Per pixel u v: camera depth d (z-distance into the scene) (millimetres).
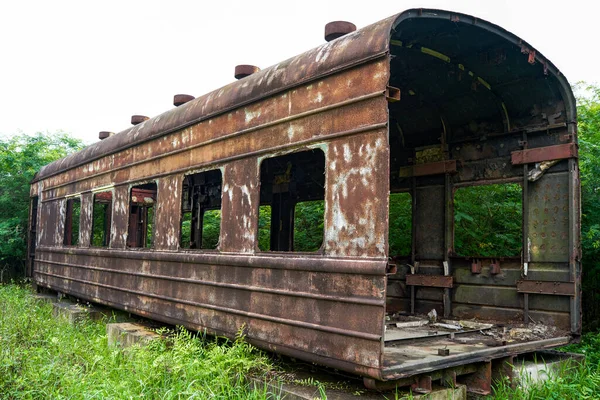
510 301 6238
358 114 4184
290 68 5012
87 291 9008
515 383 4676
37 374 4973
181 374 4762
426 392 4035
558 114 6008
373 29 4230
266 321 4867
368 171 4031
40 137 15297
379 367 3693
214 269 5727
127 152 8062
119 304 7789
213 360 4793
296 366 4828
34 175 13492
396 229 9938
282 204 8711
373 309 3818
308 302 4426
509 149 6434
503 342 5000
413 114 7094
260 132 5289
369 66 4133
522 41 5250
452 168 6867
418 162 7367
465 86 6227
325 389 4156
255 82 5477
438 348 4773
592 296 7508
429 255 7117
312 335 4336
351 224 4133
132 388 4590
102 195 12547
